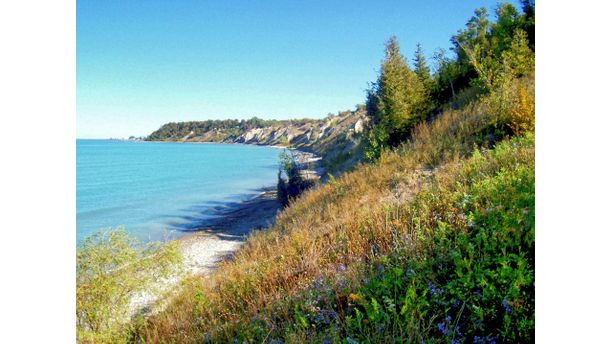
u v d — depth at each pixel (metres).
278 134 194.75
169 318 6.98
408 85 20.44
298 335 4.57
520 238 4.61
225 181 47.03
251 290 6.88
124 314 6.96
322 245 7.94
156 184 45.28
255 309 5.89
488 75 16.20
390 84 20.25
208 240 17.64
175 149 157.75
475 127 13.60
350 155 27.25
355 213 9.27
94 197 35.47
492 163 8.62
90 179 51.31
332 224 9.02
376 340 3.86
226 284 7.64
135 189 40.84
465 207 6.43
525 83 14.74
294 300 5.72
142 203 31.64
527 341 3.36
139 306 8.05
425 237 5.84
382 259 5.57
